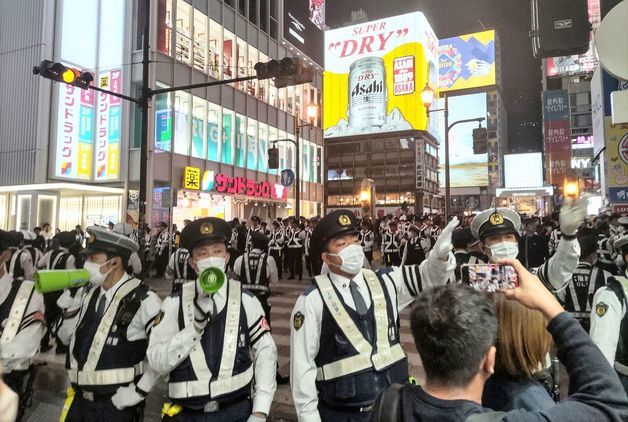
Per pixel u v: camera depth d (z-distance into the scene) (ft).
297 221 48.06
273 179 103.71
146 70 36.06
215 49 85.76
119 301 9.14
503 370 5.55
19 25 73.56
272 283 21.49
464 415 4.03
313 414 7.59
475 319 4.24
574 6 22.07
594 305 9.00
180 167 76.38
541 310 4.62
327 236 8.20
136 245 9.75
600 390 3.98
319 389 8.09
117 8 74.69
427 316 4.35
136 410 9.20
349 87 242.58
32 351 9.23
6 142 73.31
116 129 73.51
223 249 8.68
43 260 25.05
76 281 7.03
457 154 313.73
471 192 304.71
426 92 50.19
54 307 23.17
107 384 8.75
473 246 16.10
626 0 11.46
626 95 16.89
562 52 22.68
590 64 225.97
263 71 34.58
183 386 7.80
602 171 64.64
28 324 9.22
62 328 9.95
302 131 119.03
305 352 7.88
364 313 8.13
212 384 7.82
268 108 102.47
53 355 22.47
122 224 22.26
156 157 72.18
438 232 49.08
